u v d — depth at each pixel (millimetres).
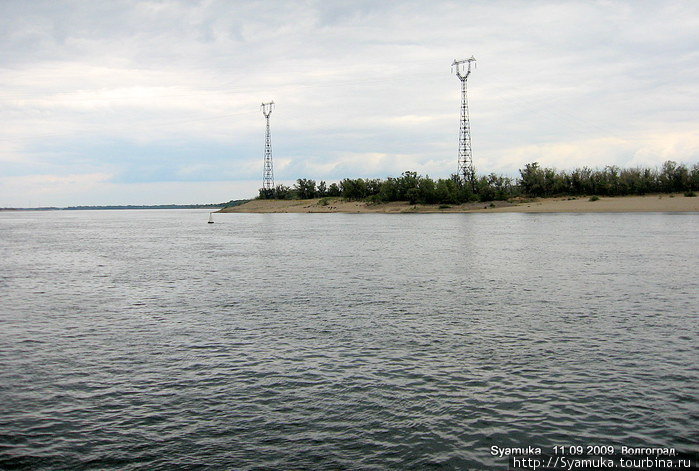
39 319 27234
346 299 31062
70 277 43000
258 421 14695
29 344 22484
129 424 14688
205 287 36500
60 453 13211
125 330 24688
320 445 13352
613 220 115125
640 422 14195
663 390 16203
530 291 33000
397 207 199500
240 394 16594
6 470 12445
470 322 25016
